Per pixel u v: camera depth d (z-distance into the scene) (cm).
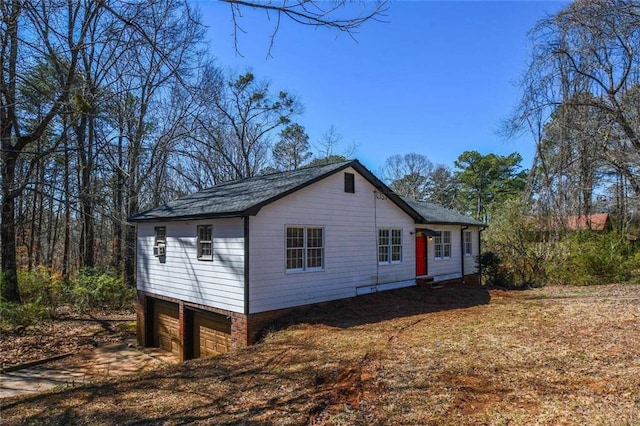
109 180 2200
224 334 1127
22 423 511
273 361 741
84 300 1766
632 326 849
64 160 1983
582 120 1703
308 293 1178
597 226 2223
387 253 1491
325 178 1245
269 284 1076
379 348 771
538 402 495
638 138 1482
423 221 1652
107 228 2541
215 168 2920
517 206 2030
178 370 719
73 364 1176
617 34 1475
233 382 635
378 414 485
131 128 2184
